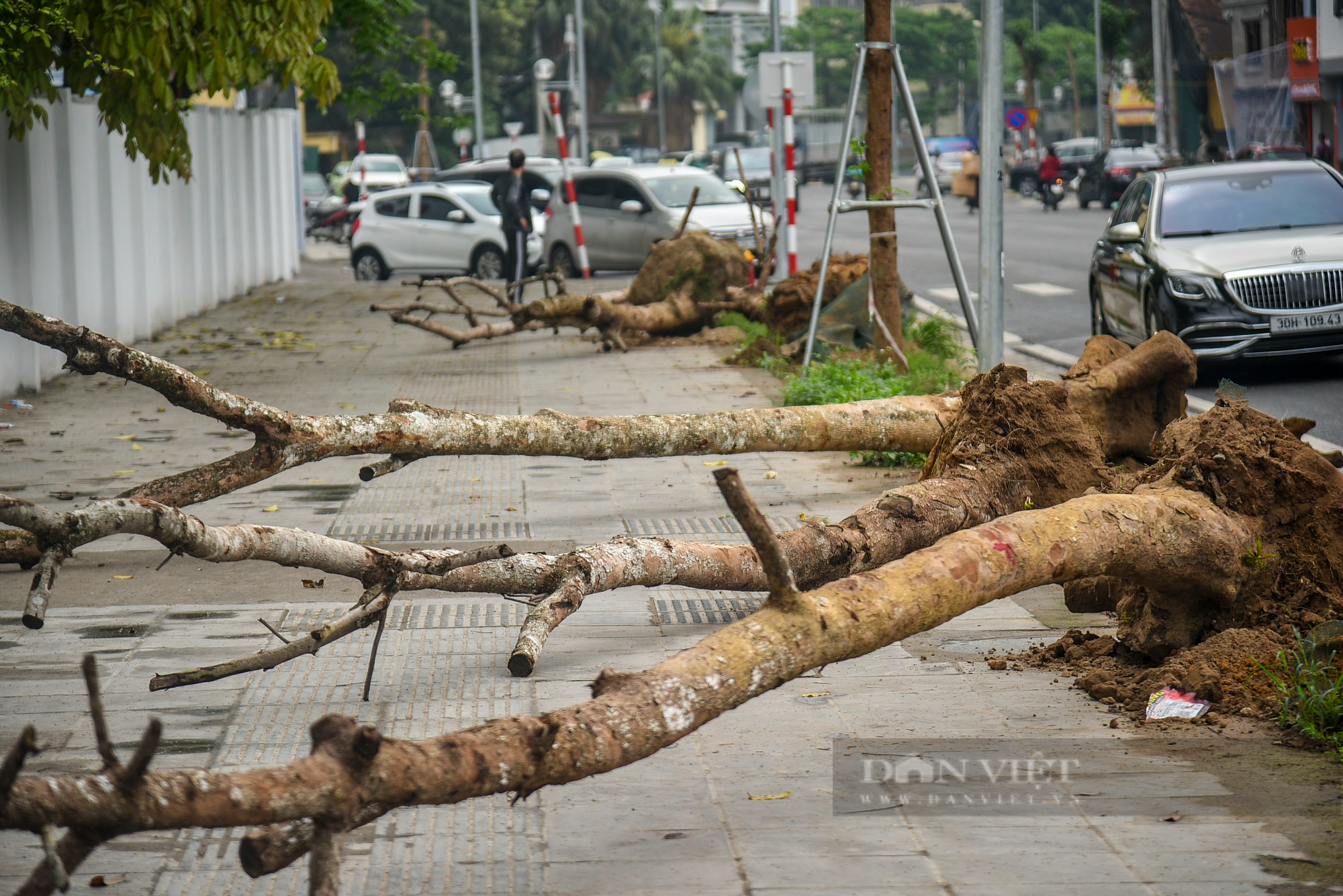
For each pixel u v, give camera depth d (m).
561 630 8.03
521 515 10.96
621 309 20.97
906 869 4.95
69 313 19.11
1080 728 6.33
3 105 14.80
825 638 5.38
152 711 6.65
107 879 4.96
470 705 6.74
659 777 5.85
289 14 15.89
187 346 22.33
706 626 8.13
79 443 14.01
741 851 5.12
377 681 7.10
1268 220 18.02
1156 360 11.13
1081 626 8.02
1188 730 6.25
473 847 5.19
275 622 8.16
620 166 35.28
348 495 11.73
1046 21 150.50
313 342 22.89
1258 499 7.26
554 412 9.97
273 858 4.11
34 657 7.50
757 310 21.28
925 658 7.43
